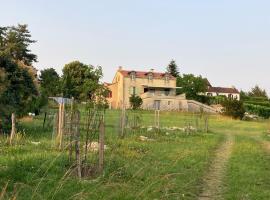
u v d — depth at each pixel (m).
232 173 17.62
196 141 31.31
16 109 28.81
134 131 33.16
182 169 17.23
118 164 15.84
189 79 108.94
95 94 55.41
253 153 25.69
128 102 100.81
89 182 12.59
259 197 13.34
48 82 89.50
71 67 86.25
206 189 14.34
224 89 138.00
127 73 102.44
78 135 14.23
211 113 84.06
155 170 16.02
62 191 11.07
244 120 75.00
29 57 84.94
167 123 53.53
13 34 80.50
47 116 39.59
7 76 28.42
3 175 12.41
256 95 149.38
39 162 14.47
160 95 96.25
